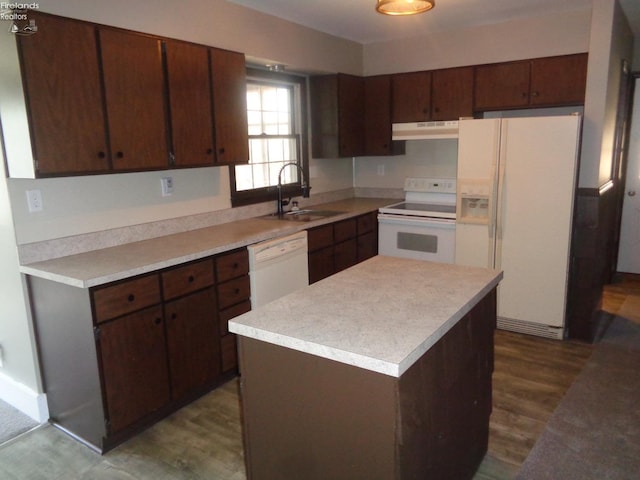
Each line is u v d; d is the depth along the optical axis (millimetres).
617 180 4680
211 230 3305
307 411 1561
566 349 3412
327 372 1479
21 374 2701
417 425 1501
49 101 2189
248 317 1684
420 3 2230
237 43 3338
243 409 1741
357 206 4477
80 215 2674
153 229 3064
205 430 2541
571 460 2232
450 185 4551
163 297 2506
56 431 2562
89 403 2348
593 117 3361
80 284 2143
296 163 4254
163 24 2844
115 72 2443
